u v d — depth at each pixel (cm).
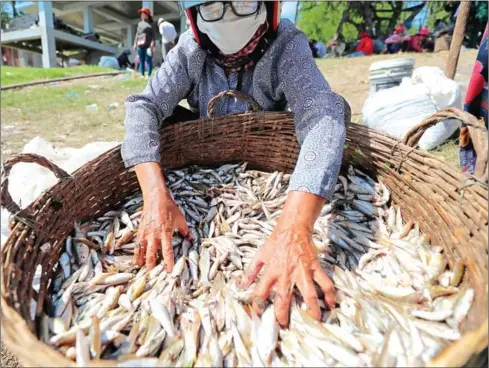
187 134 198
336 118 146
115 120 454
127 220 167
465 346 81
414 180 159
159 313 122
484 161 123
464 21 322
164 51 822
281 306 114
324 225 163
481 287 110
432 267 133
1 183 132
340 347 106
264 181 200
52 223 144
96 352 107
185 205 183
